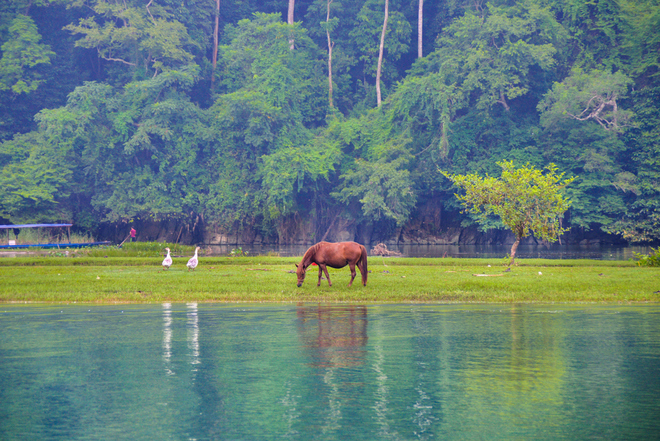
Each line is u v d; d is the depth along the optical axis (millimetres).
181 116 68250
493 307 13672
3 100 68875
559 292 15758
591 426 5293
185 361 7922
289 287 16609
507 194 24891
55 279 18703
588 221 59594
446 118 62094
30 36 68438
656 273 21531
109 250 34406
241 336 9789
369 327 10719
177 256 34031
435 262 27844
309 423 5391
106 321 11492
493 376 7066
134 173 67750
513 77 62281
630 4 64188
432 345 8977
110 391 6473
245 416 5602
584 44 67312
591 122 63188
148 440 4969
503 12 66562
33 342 9312
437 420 5469
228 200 67500
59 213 65375
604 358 8047
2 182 61656
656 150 60281
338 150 67125
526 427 5273
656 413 5664
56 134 62125
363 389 6520
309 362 7836
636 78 65125
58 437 5055
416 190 67750
